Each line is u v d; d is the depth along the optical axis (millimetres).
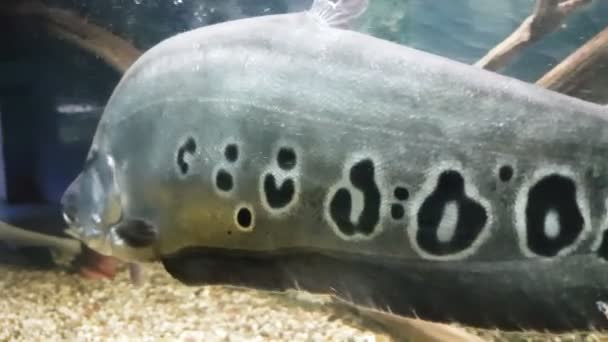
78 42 1550
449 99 475
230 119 539
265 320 1557
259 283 546
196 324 1585
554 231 452
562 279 453
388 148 484
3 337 1547
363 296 502
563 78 865
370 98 493
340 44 517
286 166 516
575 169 447
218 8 1189
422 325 1147
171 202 577
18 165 1865
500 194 461
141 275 1038
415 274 487
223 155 543
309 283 524
